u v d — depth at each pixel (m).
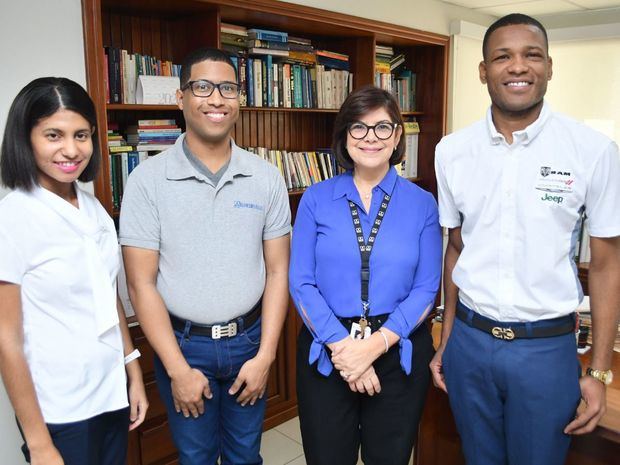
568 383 1.37
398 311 1.57
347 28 3.13
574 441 1.64
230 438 1.75
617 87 4.43
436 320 2.17
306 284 1.62
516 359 1.36
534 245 1.33
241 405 1.71
